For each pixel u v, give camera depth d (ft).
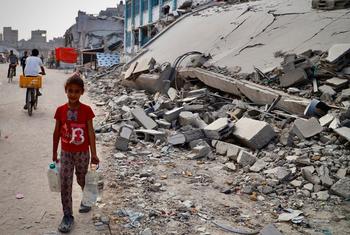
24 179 16.46
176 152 21.38
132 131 21.89
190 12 66.08
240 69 33.96
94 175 12.17
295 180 16.51
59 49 121.08
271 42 36.55
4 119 28.96
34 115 31.17
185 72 37.96
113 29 159.84
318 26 34.73
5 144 21.98
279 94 26.17
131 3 116.78
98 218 12.85
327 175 16.21
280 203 14.76
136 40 115.85
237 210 14.06
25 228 12.14
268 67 31.96
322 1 38.22
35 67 30.48
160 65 43.04
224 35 44.06
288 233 12.37
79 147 11.75
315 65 28.22
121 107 34.06
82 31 157.38
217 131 21.93
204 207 14.17
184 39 50.75
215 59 38.70
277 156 19.19
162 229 12.30
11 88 49.11
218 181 16.98
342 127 19.86
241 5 53.21
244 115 25.99
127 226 12.39
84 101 40.81
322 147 19.10
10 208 13.52
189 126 24.82
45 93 47.03
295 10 41.37
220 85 32.86
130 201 14.37
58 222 12.63
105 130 25.90
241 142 22.03
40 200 14.32
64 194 11.98
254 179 16.93
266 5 47.65
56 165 12.01
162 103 30.99
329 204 14.53
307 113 22.75
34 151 20.84
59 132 11.87
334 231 12.52
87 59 135.54
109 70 73.26
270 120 24.45
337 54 26.66
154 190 15.53
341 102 23.79
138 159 19.81
